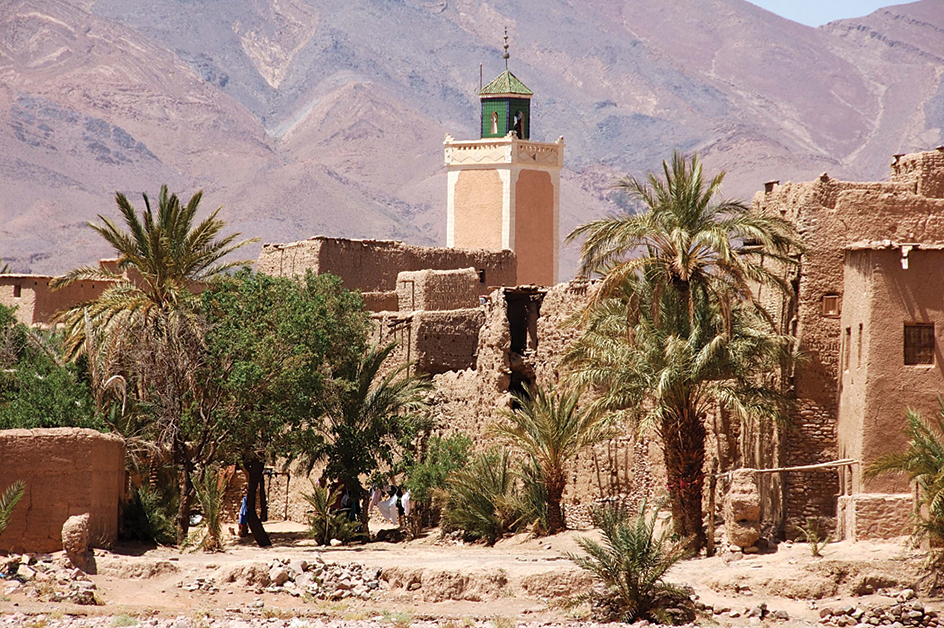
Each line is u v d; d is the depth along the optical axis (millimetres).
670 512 70375
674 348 65562
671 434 67000
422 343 94125
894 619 55438
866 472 61156
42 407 72812
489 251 122438
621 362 67062
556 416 74438
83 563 59156
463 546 74500
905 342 63500
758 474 69438
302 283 105938
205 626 51719
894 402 63094
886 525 61656
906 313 63344
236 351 78875
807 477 66562
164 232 84375
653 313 67438
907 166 71500
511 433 75938
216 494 70688
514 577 59188
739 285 66562
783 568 58750
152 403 78688
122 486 67250
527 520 75062
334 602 59281
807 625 54750
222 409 78438
